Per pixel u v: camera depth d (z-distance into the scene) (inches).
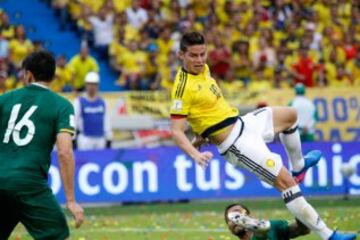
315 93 2508.6
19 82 2399.1
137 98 2329.0
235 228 1060.5
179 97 1056.8
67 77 2420.0
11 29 2524.6
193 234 1494.8
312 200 2047.2
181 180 2037.4
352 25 3046.3
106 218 1772.9
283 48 2773.1
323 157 2084.2
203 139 1099.9
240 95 2429.9
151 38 2728.8
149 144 2298.2
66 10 2837.1
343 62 2881.4
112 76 2711.6
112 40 2733.8
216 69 2605.8
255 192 2063.2
